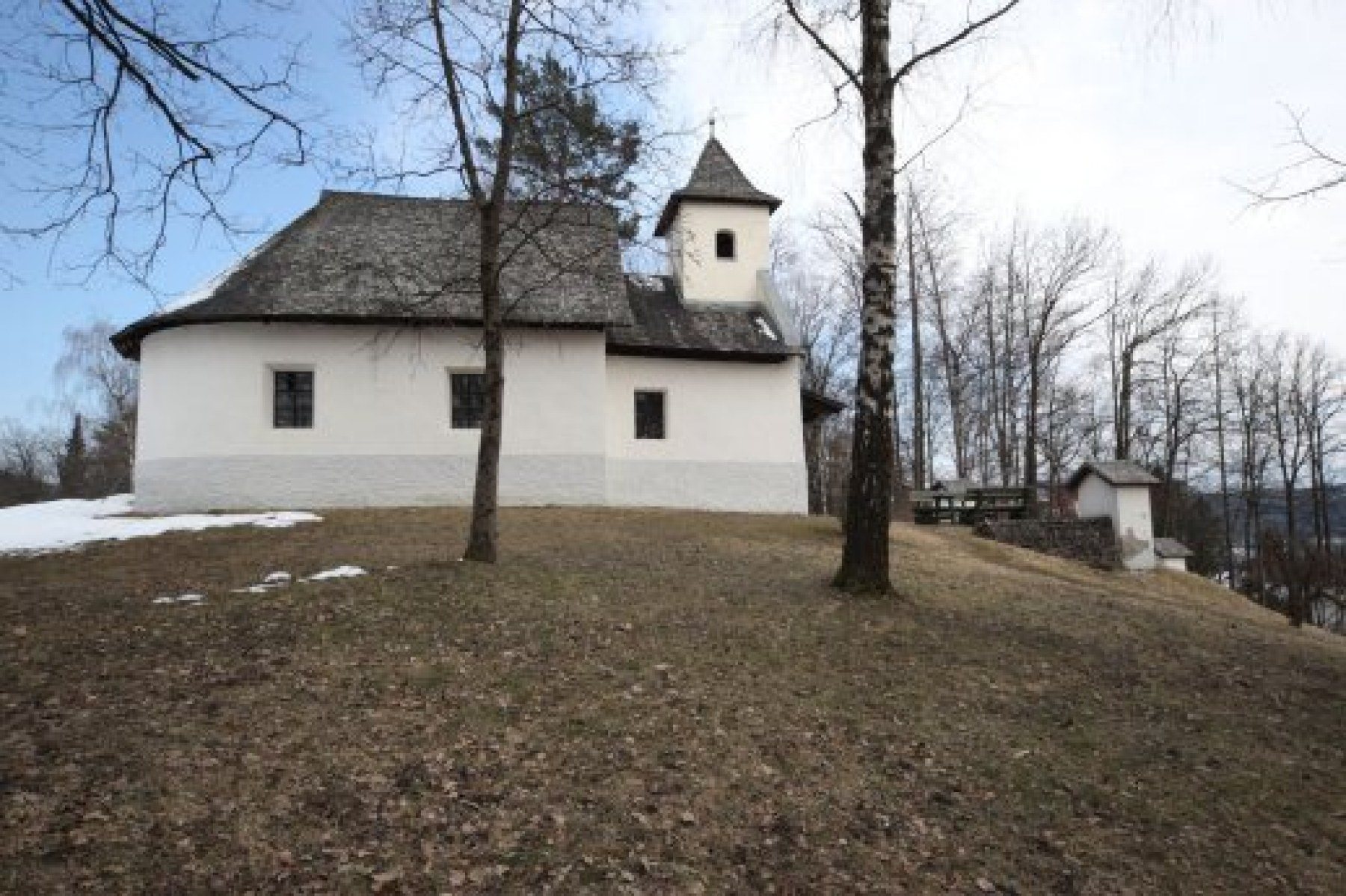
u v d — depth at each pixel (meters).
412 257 21.95
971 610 12.02
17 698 7.05
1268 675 10.12
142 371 20.53
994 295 47.06
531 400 21.47
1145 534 28.52
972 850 5.66
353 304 20.02
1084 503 31.02
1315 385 54.25
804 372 44.97
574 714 7.35
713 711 7.59
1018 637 10.68
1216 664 10.41
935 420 54.00
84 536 16.34
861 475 12.07
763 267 26.50
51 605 10.53
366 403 20.48
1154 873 5.56
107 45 6.13
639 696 7.82
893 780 6.54
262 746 6.34
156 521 17.59
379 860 5.00
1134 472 29.34
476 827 5.44
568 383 21.67
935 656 9.58
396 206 24.09
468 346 21.00
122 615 9.92
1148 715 8.36
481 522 12.70
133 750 6.10
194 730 6.52
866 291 12.16
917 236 42.59
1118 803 6.48
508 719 7.15
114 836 5.01
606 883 4.94
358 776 5.99
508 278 21.81
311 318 19.67
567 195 13.02
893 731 7.45
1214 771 7.15
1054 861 5.61
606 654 8.94
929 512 29.89
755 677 8.55
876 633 10.23
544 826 5.51
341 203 23.80
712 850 5.41
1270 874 5.66
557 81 13.66
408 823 5.43
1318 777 7.21
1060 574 19.22
